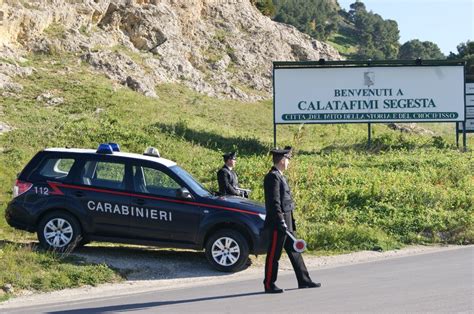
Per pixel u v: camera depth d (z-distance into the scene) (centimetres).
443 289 1051
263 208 1334
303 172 2259
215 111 3775
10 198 1869
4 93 2889
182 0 4769
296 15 14100
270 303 996
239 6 5538
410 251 1551
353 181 2186
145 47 4234
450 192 2033
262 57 5059
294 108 3019
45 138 2428
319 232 1588
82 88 3191
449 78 3067
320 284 1125
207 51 4797
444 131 4684
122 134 2616
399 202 1933
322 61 3005
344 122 3033
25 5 3562
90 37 3838
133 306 1016
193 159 2516
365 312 906
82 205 1340
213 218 1304
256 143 3014
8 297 1106
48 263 1244
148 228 1324
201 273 1301
